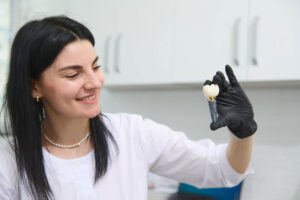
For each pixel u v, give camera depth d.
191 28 1.60
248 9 1.44
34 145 0.92
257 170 1.77
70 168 0.95
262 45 1.41
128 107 2.19
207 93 0.84
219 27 1.52
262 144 1.76
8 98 0.89
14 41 0.87
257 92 1.77
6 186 0.93
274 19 1.38
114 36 1.84
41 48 0.82
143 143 1.04
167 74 1.67
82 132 0.98
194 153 1.04
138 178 1.01
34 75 0.86
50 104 0.90
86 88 0.84
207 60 1.55
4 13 2.63
